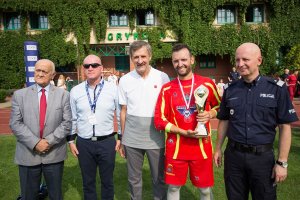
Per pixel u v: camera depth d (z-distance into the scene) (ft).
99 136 14.05
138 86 13.56
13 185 18.70
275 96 10.33
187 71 12.30
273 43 82.74
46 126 13.07
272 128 10.53
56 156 13.29
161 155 13.78
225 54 86.99
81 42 83.41
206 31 82.33
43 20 85.40
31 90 13.28
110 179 14.60
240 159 10.69
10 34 84.07
